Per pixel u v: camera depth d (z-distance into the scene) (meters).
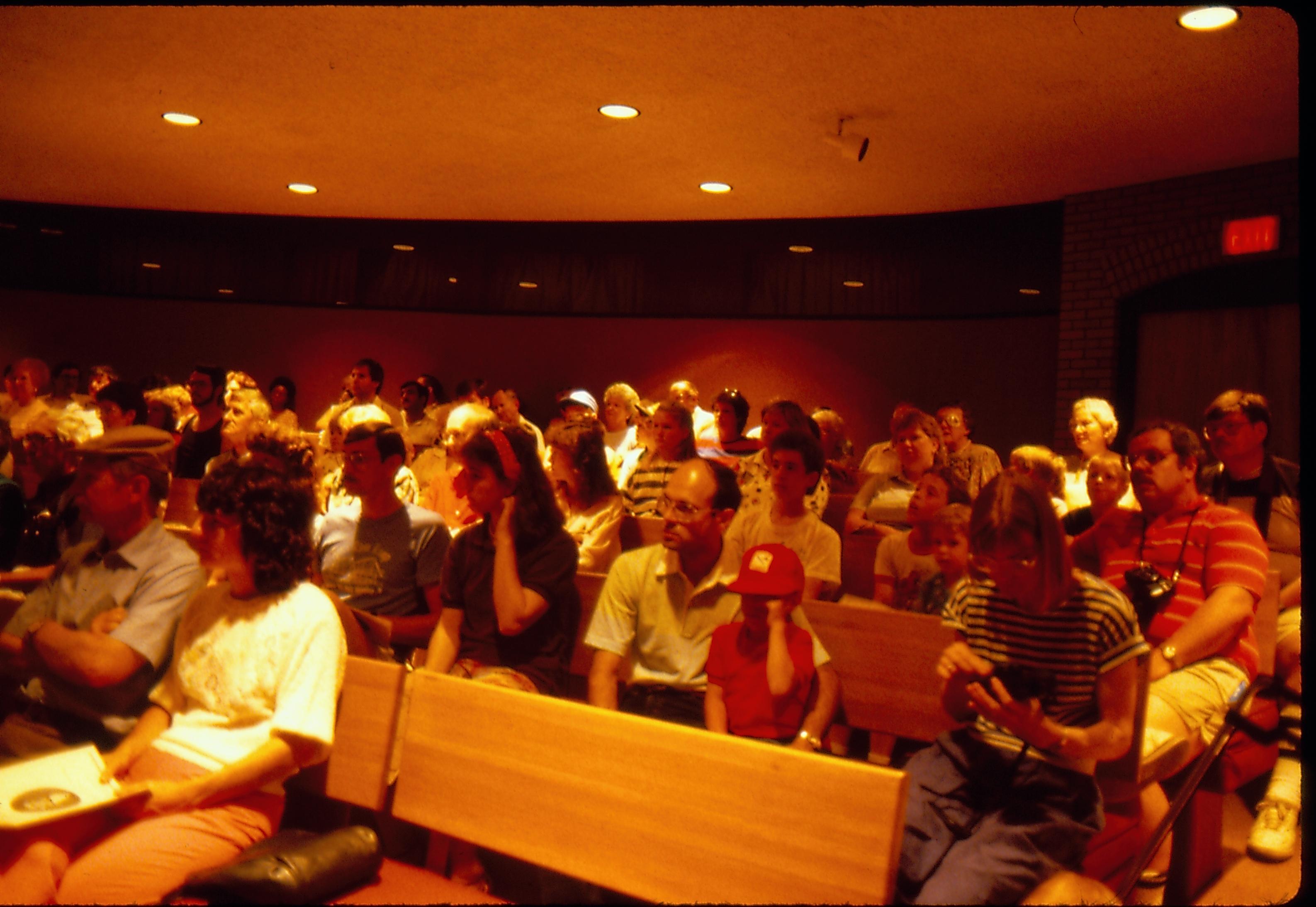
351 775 2.19
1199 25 4.35
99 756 2.17
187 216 10.20
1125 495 4.20
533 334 9.58
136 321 10.31
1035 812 2.05
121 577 2.44
